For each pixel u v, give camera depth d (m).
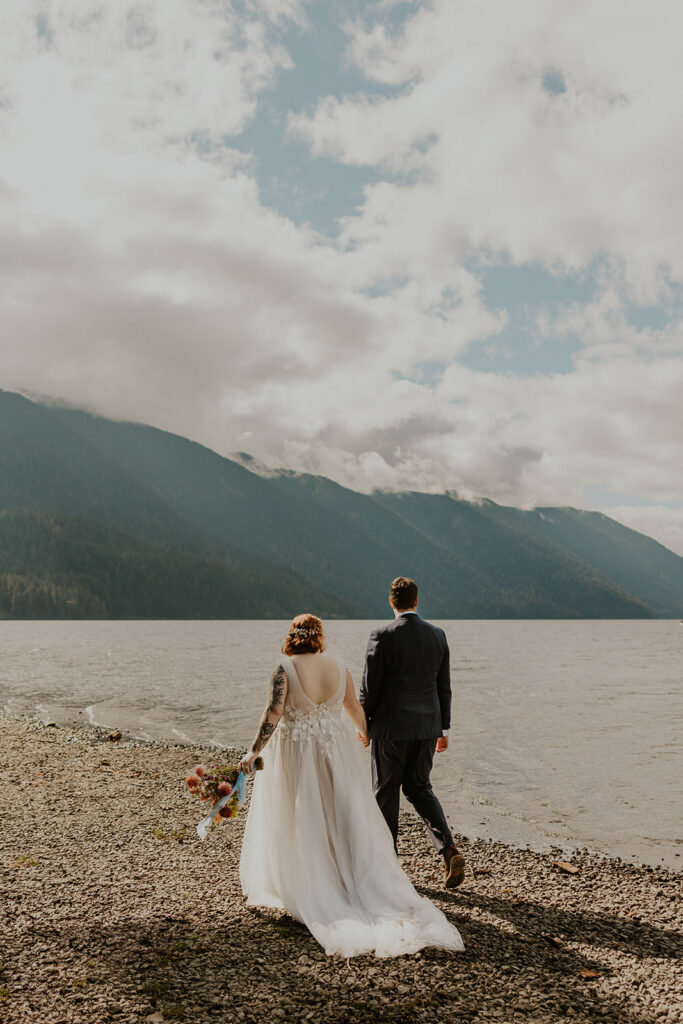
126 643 72.50
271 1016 3.68
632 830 8.95
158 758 13.32
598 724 18.88
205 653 53.94
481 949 4.70
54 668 38.44
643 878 6.90
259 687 28.33
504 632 140.12
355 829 5.03
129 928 4.92
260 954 4.47
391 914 4.72
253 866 5.36
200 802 9.57
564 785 11.50
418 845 8.18
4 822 8.38
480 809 10.01
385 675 5.67
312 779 5.09
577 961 4.58
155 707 22.09
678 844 8.34
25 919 5.11
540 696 26.22
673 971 4.43
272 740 5.29
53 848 7.22
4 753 13.59
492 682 32.03
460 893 6.12
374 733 5.66
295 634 5.40
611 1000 3.97
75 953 4.48
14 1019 3.61
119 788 10.54
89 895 5.68
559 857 7.73
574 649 70.12
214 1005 3.79
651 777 12.12
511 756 14.02
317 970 4.25
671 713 21.33
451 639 96.75
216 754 13.95
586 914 5.64
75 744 14.92
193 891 5.78
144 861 6.75
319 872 4.93
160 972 4.20
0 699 24.16
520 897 6.05
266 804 5.25
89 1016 3.65
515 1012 3.79
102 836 7.74
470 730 17.58
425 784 5.86
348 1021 3.65
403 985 4.07
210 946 4.60
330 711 5.29
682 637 116.19
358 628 140.62
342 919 4.66
